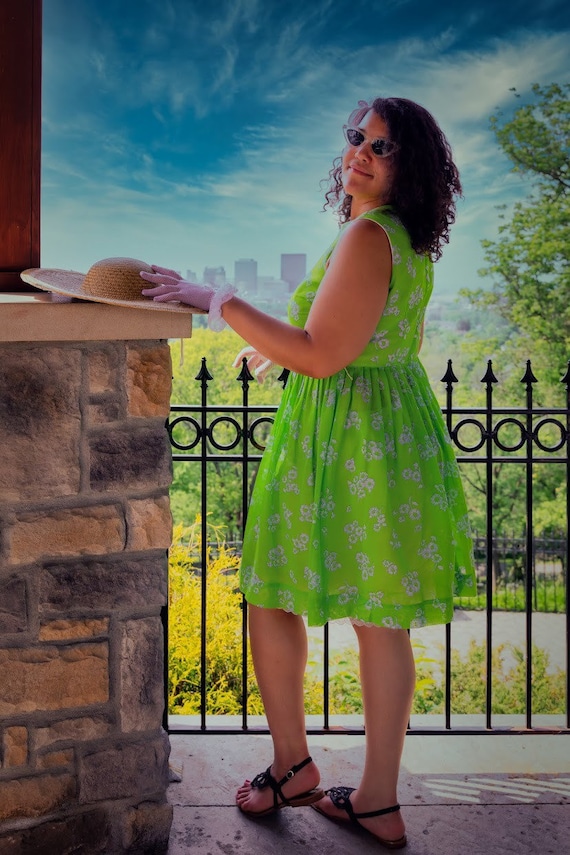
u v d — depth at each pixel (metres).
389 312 1.86
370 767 1.99
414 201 1.85
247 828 2.04
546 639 12.74
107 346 1.79
